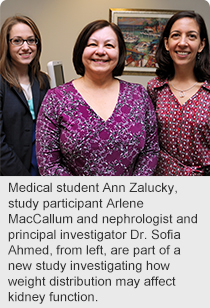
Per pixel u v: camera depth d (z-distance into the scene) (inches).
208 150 80.8
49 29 177.8
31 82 91.3
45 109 68.4
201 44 79.9
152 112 73.6
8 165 85.9
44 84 93.1
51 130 68.0
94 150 66.6
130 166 70.7
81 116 67.0
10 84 86.4
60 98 68.0
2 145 85.2
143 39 180.7
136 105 69.8
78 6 177.3
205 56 80.0
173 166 82.1
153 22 179.3
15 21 86.4
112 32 67.8
